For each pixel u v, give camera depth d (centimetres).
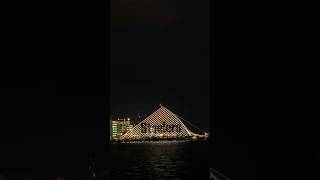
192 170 5541
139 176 4731
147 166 6384
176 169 5709
